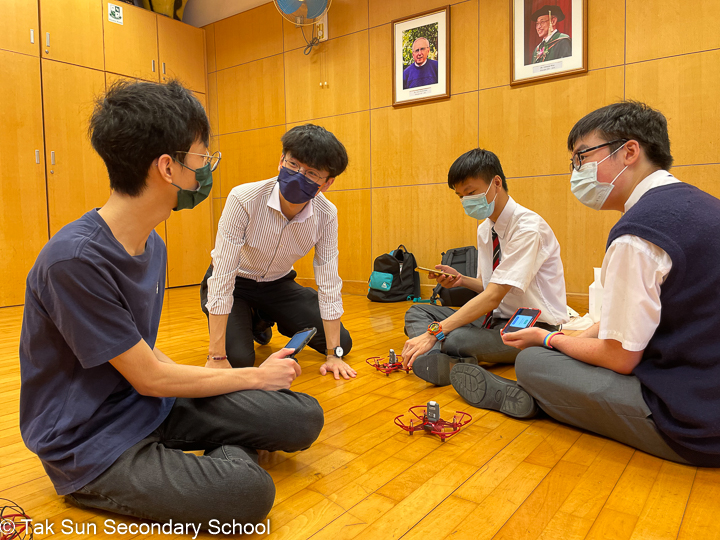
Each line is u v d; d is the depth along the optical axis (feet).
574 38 11.55
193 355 8.01
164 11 18.02
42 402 3.15
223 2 18.21
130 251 3.23
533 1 12.03
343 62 15.47
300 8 14.33
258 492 3.02
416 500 3.52
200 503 2.99
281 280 7.52
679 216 3.60
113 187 3.10
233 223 6.05
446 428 4.84
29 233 14.60
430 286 14.25
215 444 3.73
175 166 3.07
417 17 13.80
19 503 3.59
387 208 14.97
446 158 13.74
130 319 3.06
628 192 4.20
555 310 6.38
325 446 4.49
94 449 3.10
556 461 4.09
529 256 5.79
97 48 15.88
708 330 3.54
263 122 17.60
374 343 8.70
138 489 3.05
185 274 18.69
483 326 6.89
